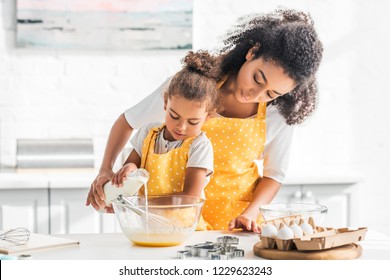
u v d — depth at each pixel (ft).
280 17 7.43
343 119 12.78
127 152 11.34
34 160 11.39
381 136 12.89
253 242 6.22
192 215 5.96
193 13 12.24
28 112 12.04
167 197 6.26
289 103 7.43
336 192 11.51
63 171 11.44
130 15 12.12
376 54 12.80
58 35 12.01
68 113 12.12
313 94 7.50
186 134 6.81
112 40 12.12
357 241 5.77
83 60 12.12
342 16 12.68
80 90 12.13
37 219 10.81
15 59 11.97
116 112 12.23
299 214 6.01
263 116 7.39
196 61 6.89
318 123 12.73
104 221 11.03
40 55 12.03
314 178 11.36
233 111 7.42
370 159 12.88
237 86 7.13
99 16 12.07
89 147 11.57
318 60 6.85
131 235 5.93
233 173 7.46
